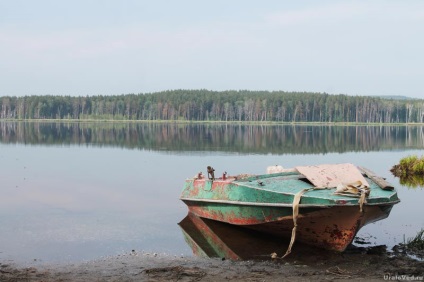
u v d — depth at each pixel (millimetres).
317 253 11273
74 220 15242
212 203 13711
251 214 12227
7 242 12438
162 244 12328
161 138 60719
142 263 10531
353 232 10891
